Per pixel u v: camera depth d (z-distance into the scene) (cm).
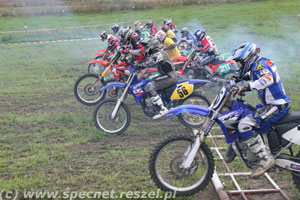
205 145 628
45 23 4562
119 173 745
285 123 606
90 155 848
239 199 643
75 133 986
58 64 2250
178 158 633
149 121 1100
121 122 1054
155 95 955
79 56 2569
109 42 1559
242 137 609
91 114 1167
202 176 641
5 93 1491
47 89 1545
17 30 4025
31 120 1107
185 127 1039
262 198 643
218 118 614
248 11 4531
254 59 596
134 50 1056
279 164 612
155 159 629
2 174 753
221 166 767
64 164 796
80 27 4094
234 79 639
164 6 5391
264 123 609
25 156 850
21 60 2434
